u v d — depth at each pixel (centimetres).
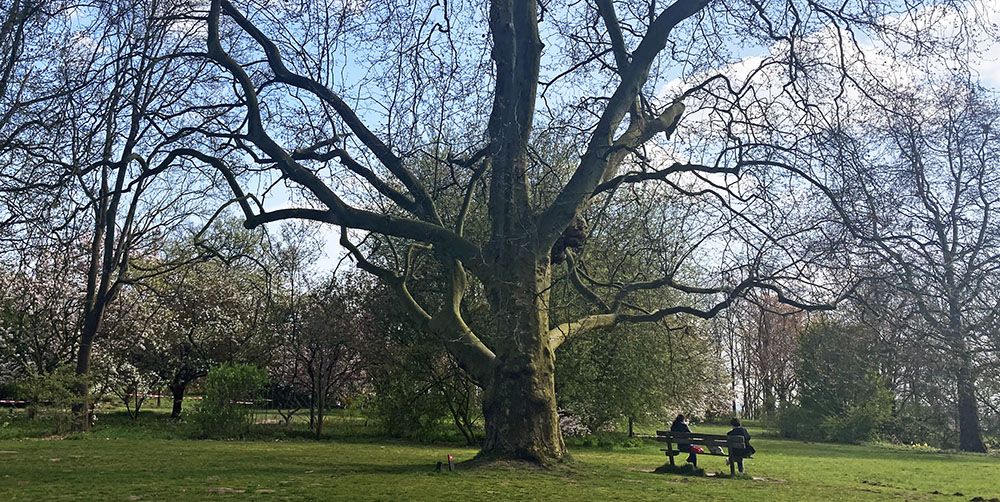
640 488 1181
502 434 1343
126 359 3412
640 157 1488
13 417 2895
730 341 3269
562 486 1144
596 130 1448
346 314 2544
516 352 1352
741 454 1509
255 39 1443
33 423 2564
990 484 1617
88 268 2861
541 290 1359
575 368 2520
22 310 2934
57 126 1170
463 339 1419
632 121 1544
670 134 1571
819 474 1709
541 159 1653
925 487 1512
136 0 1210
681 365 2655
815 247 1249
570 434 2681
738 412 5675
